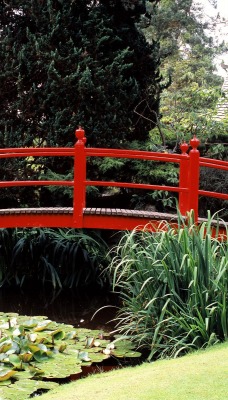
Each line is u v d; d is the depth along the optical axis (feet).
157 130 40.16
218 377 13.48
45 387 16.89
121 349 20.56
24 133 34.09
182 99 40.45
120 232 34.53
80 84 32.89
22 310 28.71
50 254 33.40
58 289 32.96
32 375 17.89
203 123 39.06
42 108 33.58
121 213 26.73
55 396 14.40
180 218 21.88
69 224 27.32
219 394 12.36
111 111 34.40
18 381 17.35
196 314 19.34
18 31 35.01
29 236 33.50
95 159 34.60
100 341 21.48
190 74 50.80
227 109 42.65
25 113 33.86
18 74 33.60
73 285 33.09
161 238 20.39
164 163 36.29
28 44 33.78
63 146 33.88
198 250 19.49
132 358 20.07
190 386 13.00
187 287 19.81
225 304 18.90
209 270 19.48
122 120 34.96
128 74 37.04
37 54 33.42
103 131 34.12
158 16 62.39
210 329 18.94
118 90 34.76
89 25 34.73
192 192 25.98
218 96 40.65
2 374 17.46
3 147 33.30
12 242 33.32
